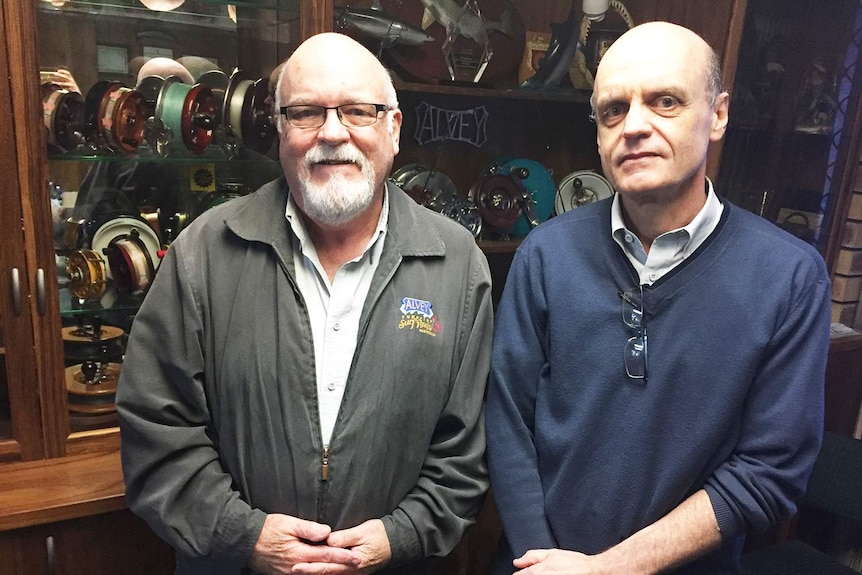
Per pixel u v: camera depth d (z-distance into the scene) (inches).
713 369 40.0
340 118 43.9
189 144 57.7
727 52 69.9
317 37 45.8
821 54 78.5
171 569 54.8
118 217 57.6
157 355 45.1
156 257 58.5
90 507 49.8
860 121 77.9
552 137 81.2
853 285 82.6
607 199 46.1
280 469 43.5
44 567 50.5
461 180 78.4
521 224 75.9
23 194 50.1
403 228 47.6
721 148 74.4
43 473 53.0
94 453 56.2
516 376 46.3
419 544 45.4
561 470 43.6
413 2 66.6
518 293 46.6
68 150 54.1
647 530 40.8
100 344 58.1
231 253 45.4
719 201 42.7
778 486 40.1
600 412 42.1
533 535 44.2
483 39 69.9
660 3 74.6
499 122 78.6
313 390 43.9
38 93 49.4
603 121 41.3
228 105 58.6
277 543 42.4
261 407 43.5
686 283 40.8
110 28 56.4
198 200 61.5
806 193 81.6
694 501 40.9
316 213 44.5
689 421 40.4
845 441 64.0
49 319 52.8
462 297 47.8
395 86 64.2
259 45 60.7
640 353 41.0
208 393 45.4
